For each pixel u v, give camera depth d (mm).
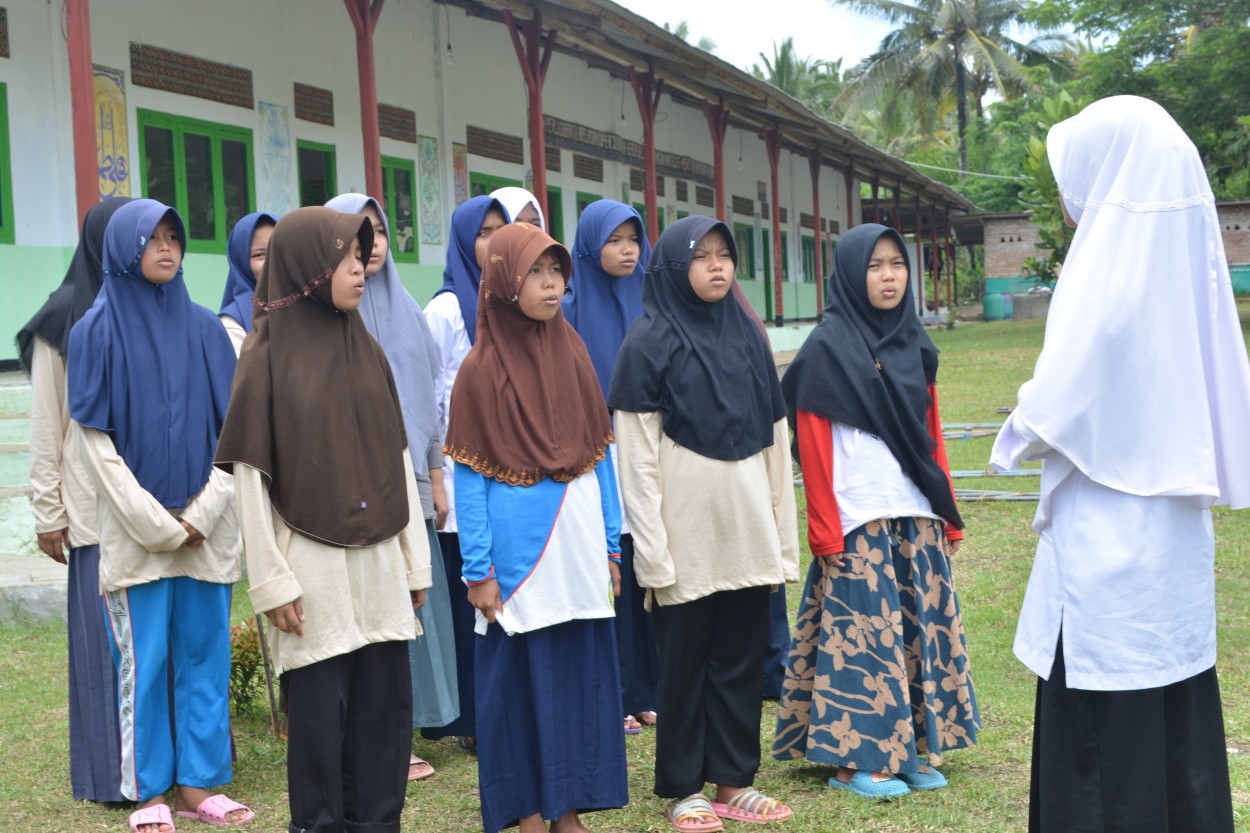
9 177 9875
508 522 3314
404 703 3334
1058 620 2693
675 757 3609
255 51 12219
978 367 19750
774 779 4016
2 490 7164
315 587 3133
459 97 15781
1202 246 2625
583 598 3355
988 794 3744
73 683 3848
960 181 45969
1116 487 2600
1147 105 2668
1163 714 2631
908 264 3900
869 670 3760
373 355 3342
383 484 3266
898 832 3504
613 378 3645
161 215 3691
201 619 3764
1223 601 5910
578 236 4734
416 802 3924
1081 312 2613
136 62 10789
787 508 3793
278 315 3188
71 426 3744
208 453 3787
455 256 4664
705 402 3590
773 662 4820
